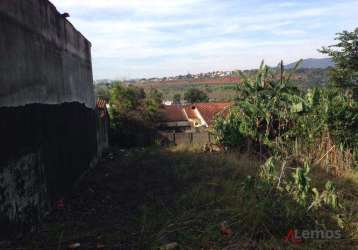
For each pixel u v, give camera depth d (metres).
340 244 5.18
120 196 7.86
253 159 12.53
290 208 5.71
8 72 5.14
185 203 6.86
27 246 5.03
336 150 11.28
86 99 11.43
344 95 13.30
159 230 5.57
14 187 5.14
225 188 7.61
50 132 6.99
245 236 5.29
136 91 34.16
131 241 5.27
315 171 10.42
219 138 14.71
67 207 7.10
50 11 7.43
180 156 12.78
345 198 7.73
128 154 15.00
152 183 8.88
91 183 9.19
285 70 13.78
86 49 12.02
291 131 12.62
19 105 5.49
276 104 13.32
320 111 12.23
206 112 39.00
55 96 7.55
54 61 7.65
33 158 5.96
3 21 5.04
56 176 7.24
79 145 9.66
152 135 27.06
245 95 14.11
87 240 5.34
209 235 5.31
